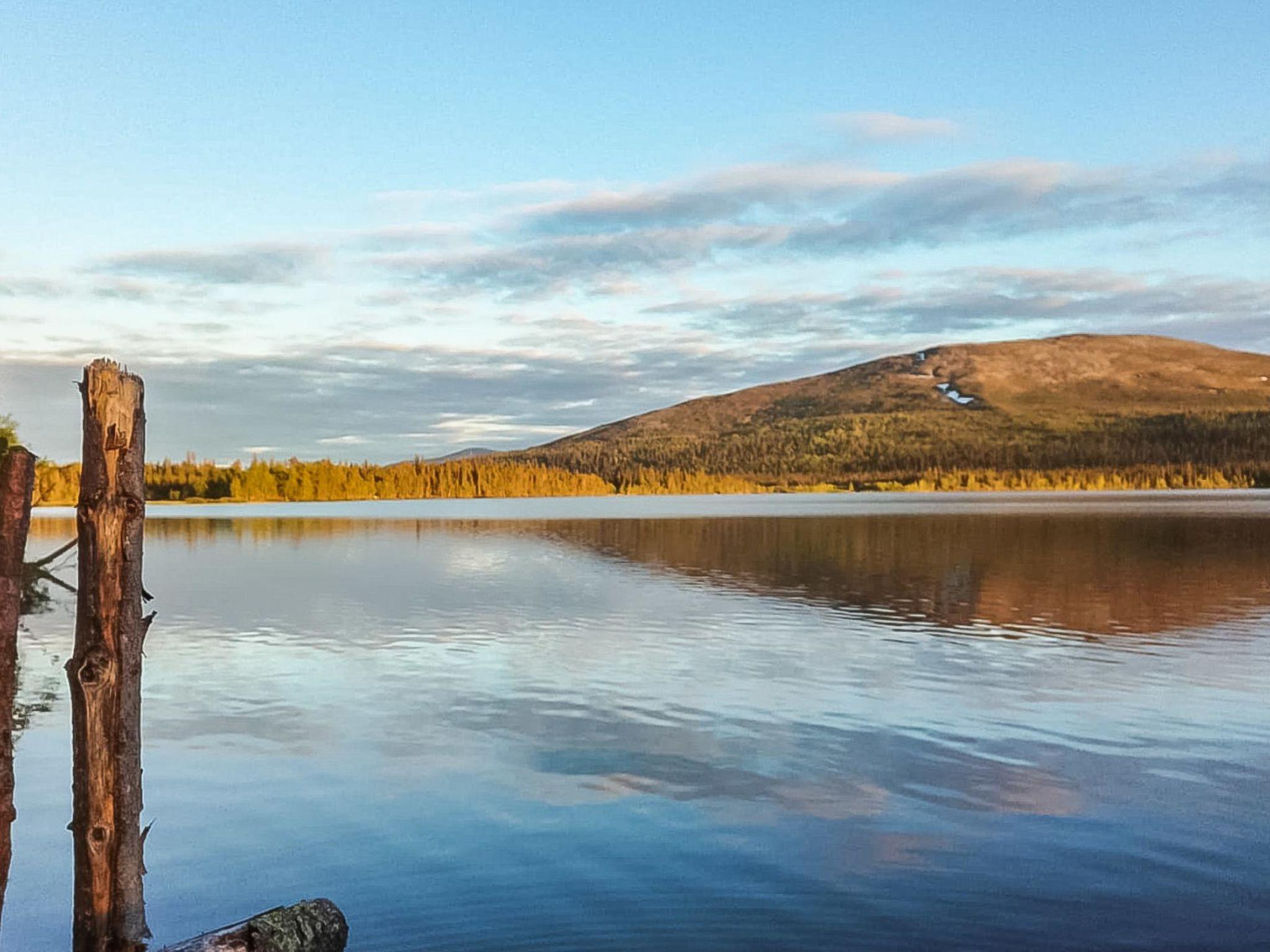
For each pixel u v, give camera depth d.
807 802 12.70
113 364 7.43
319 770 14.11
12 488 7.01
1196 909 9.63
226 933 7.63
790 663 22.16
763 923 9.32
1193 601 32.56
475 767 14.32
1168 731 16.16
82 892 7.39
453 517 125.19
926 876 10.41
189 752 15.12
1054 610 30.75
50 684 20.50
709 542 66.62
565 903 9.76
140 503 7.51
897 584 38.56
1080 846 11.21
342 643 25.34
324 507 184.00
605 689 19.58
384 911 9.61
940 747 15.32
